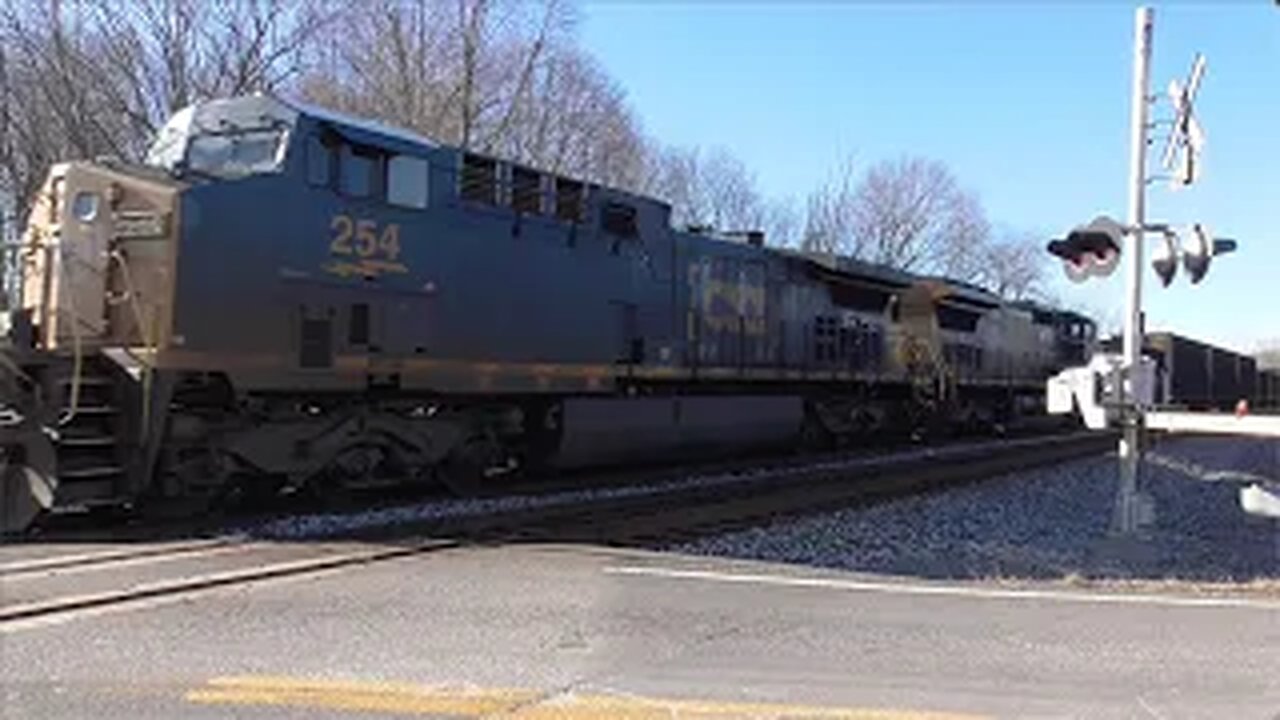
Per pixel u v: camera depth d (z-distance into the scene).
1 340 11.81
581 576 9.64
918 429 29.53
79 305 11.98
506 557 10.64
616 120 41.91
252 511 13.29
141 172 12.05
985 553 13.11
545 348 16.12
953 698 6.15
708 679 6.46
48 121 28.67
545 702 5.93
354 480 13.99
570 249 16.70
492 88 35.34
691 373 19.83
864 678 6.54
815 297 24.44
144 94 29.55
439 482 15.45
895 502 16.73
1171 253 13.13
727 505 15.12
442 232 14.43
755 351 21.98
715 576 9.77
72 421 11.45
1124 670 6.82
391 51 33.56
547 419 16.92
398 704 5.84
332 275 13.02
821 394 24.86
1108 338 46.31
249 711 5.70
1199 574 12.10
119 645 7.00
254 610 8.05
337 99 32.31
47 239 12.40
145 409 11.52
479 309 14.96
